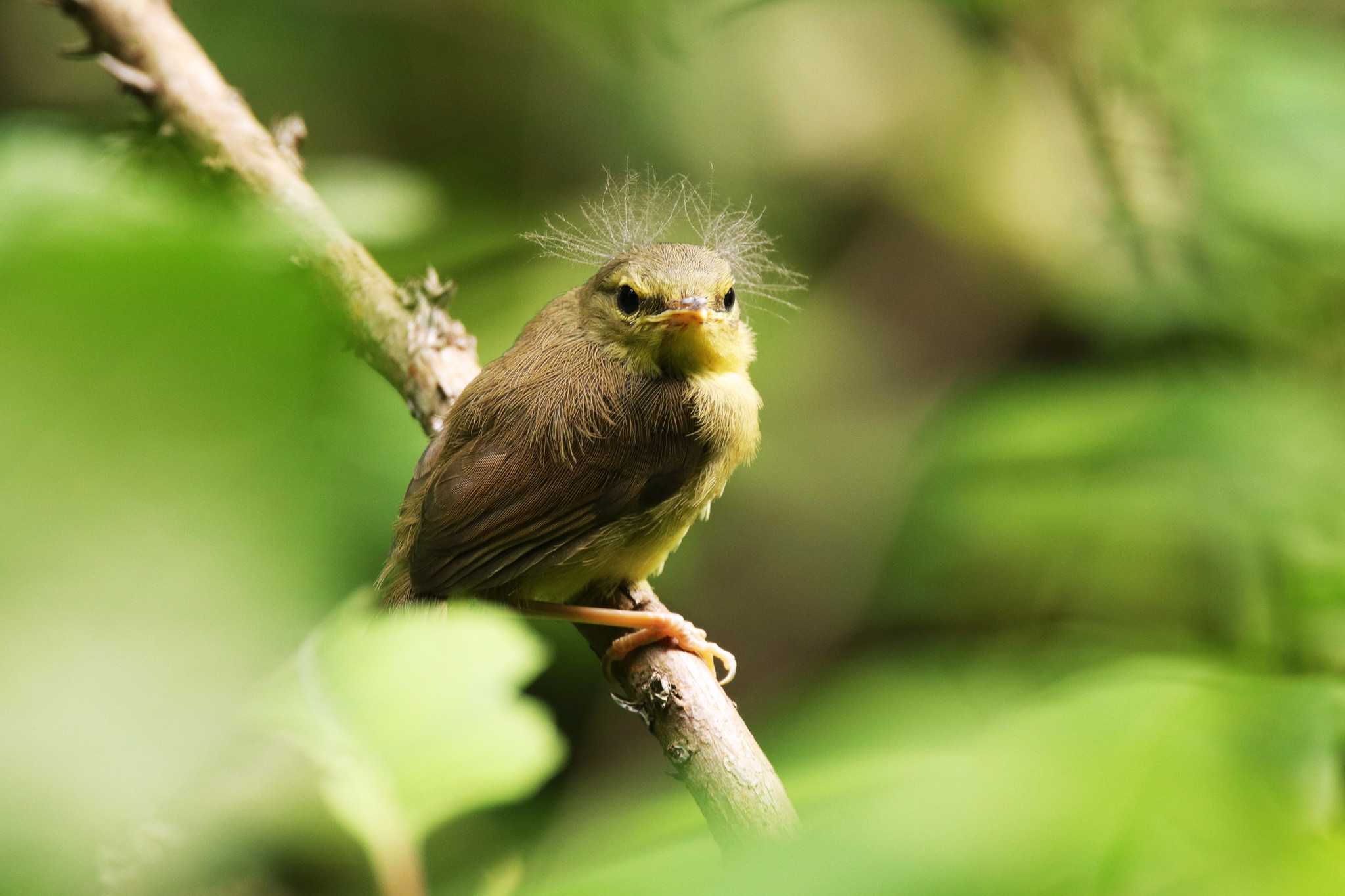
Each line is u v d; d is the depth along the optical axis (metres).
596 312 8.27
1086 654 4.14
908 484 11.73
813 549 14.52
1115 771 1.60
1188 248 8.45
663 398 8.00
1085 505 9.11
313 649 3.77
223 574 1.10
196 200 1.27
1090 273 9.74
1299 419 7.64
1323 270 8.07
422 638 3.83
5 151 2.26
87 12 7.36
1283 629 7.04
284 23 15.02
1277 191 7.74
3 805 1.09
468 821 8.65
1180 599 9.38
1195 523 8.17
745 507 14.55
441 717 3.73
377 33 15.09
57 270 1.05
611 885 1.84
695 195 9.49
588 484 7.71
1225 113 8.02
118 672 1.07
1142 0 8.55
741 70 15.56
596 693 12.53
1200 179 8.19
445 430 7.69
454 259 10.24
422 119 15.12
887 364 15.45
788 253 15.53
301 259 1.29
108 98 14.86
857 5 16.33
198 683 1.09
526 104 15.04
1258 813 1.62
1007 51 10.11
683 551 14.12
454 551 7.39
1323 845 1.60
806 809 1.85
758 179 15.58
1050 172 16.03
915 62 16.45
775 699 13.77
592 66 14.91
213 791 3.73
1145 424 7.79
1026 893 1.40
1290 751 2.07
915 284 16.52
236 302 1.10
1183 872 1.52
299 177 7.23
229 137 7.14
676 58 10.43
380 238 7.52
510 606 7.70
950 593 10.55
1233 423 7.55
